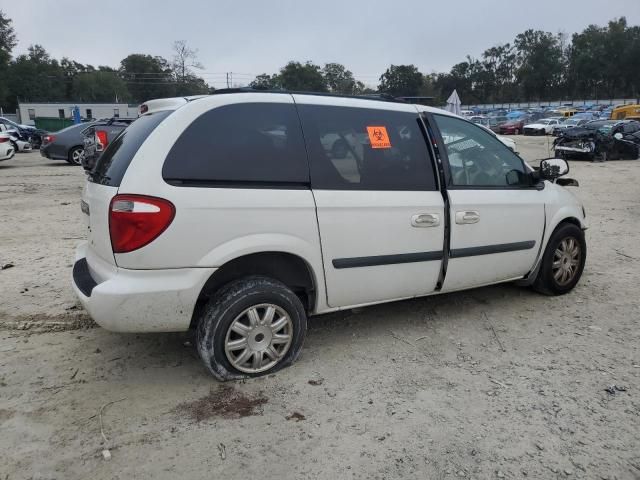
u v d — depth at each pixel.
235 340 3.31
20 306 4.64
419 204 3.83
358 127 3.73
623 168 17.94
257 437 2.84
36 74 93.88
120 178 3.03
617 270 5.92
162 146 3.04
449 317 4.52
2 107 85.56
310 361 3.69
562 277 4.96
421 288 4.01
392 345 3.97
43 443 2.77
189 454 2.70
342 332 4.20
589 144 20.22
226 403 3.16
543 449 2.76
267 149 3.32
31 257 6.24
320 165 3.49
